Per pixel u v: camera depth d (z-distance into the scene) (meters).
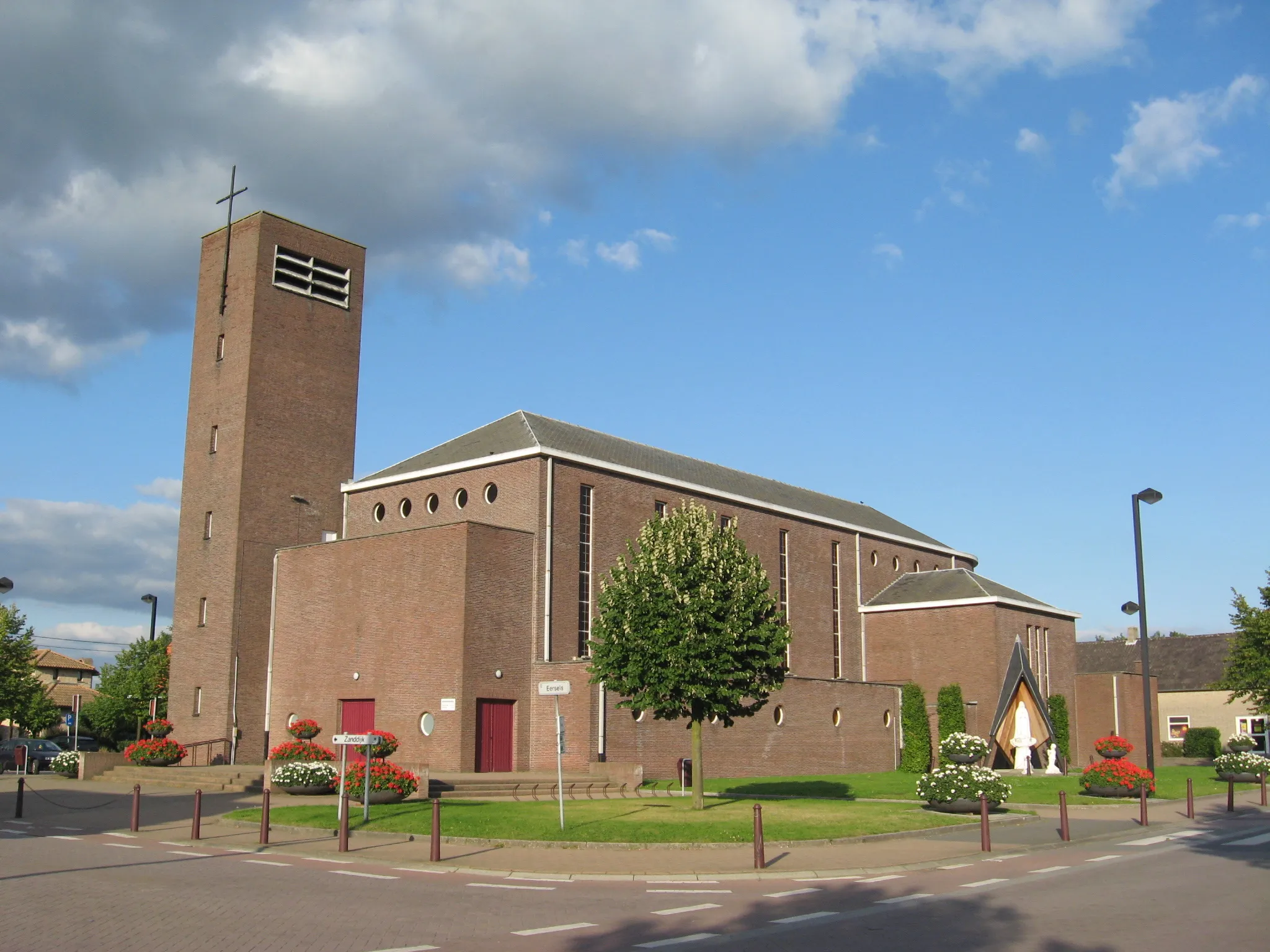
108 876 18.19
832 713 50.09
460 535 40.56
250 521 47.25
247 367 48.16
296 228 50.81
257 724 46.12
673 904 16.30
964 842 24.08
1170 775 46.38
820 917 15.22
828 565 60.00
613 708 40.22
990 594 57.91
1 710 56.22
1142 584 42.19
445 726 39.72
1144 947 12.99
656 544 29.69
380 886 17.58
